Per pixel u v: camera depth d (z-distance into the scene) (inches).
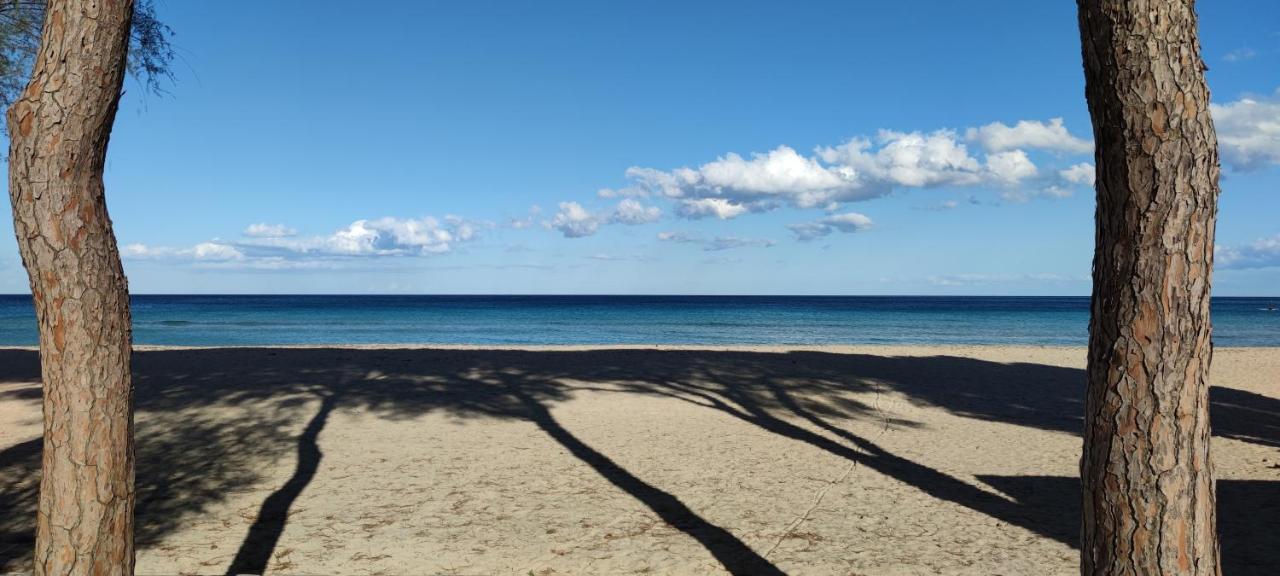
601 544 232.5
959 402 520.4
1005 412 487.2
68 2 103.7
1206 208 95.8
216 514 261.1
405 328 1881.2
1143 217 96.3
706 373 637.3
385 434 400.8
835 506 275.6
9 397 493.7
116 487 108.3
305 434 396.8
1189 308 96.0
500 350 806.5
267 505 271.9
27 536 234.7
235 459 342.0
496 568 211.6
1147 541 97.4
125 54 109.0
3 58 338.3
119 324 109.6
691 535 241.8
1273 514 260.8
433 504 275.0
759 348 849.5
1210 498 99.4
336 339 1465.3
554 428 425.1
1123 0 95.3
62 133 102.4
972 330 1801.2
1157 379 96.7
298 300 5979.3
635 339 1480.1
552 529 246.7
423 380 586.9
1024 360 759.1
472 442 385.7
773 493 293.0
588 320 2380.7
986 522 256.8
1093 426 102.8
